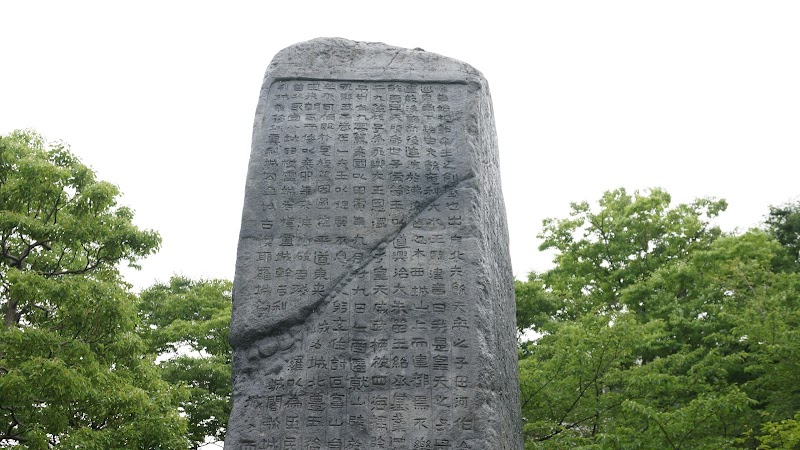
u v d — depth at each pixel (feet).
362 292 17.76
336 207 18.62
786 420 33.73
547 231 60.03
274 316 17.53
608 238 59.11
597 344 35.32
